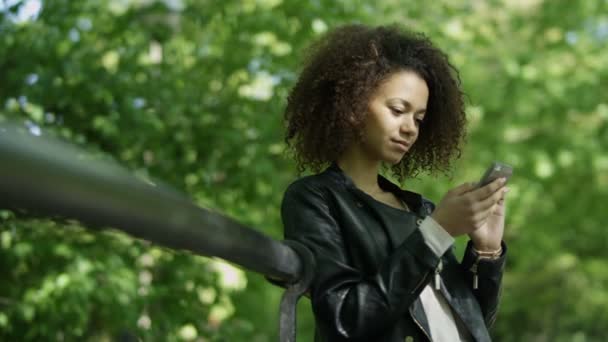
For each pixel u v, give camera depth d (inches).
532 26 367.9
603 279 480.1
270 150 261.1
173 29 267.0
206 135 252.8
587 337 492.1
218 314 235.1
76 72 226.8
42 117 215.8
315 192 68.9
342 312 61.4
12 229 189.2
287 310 56.2
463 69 295.0
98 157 25.7
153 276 233.1
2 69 231.1
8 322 193.6
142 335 204.5
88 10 247.0
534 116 342.0
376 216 68.2
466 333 69.0
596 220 399.9
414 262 60.5
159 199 28.8
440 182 311.0
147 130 237.0
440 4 299.3
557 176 370.6
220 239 40.1
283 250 54.1
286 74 259.3
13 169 20.4
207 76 262.4
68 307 192.9
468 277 71.1
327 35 78.4
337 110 71.8
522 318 492.7
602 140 363.9
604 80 352.2
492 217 70.3
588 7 365.4
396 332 63.7
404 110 70.1
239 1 266.2
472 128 328.2
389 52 71.9
